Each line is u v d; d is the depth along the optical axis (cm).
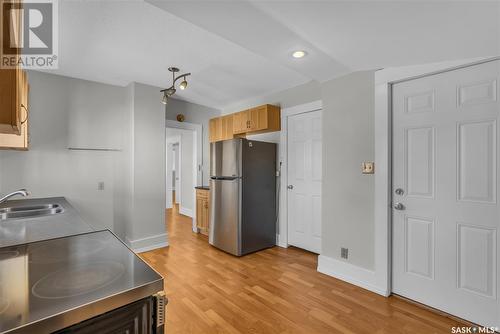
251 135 433
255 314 203
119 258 104
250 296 230
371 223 242
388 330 183
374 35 174
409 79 221
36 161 304
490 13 135
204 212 436
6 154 287
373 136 241
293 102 369
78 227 154
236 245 335
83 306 68
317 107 337
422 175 215
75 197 331
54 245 120
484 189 185
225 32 178
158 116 369
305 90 353
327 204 278
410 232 222
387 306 213
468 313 191
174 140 716
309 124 352
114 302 74
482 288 185
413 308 210
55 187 316
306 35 179
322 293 235
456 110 197
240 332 181
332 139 272
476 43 167
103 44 239
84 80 338
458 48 177
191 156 604
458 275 196
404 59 207
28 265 96
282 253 348
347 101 260
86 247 118
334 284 253
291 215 375
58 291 76
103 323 73
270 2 143
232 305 215
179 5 147
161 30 215
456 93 197
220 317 198
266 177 373
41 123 308
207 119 493
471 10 134
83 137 338
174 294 233
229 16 158
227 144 356
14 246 118
